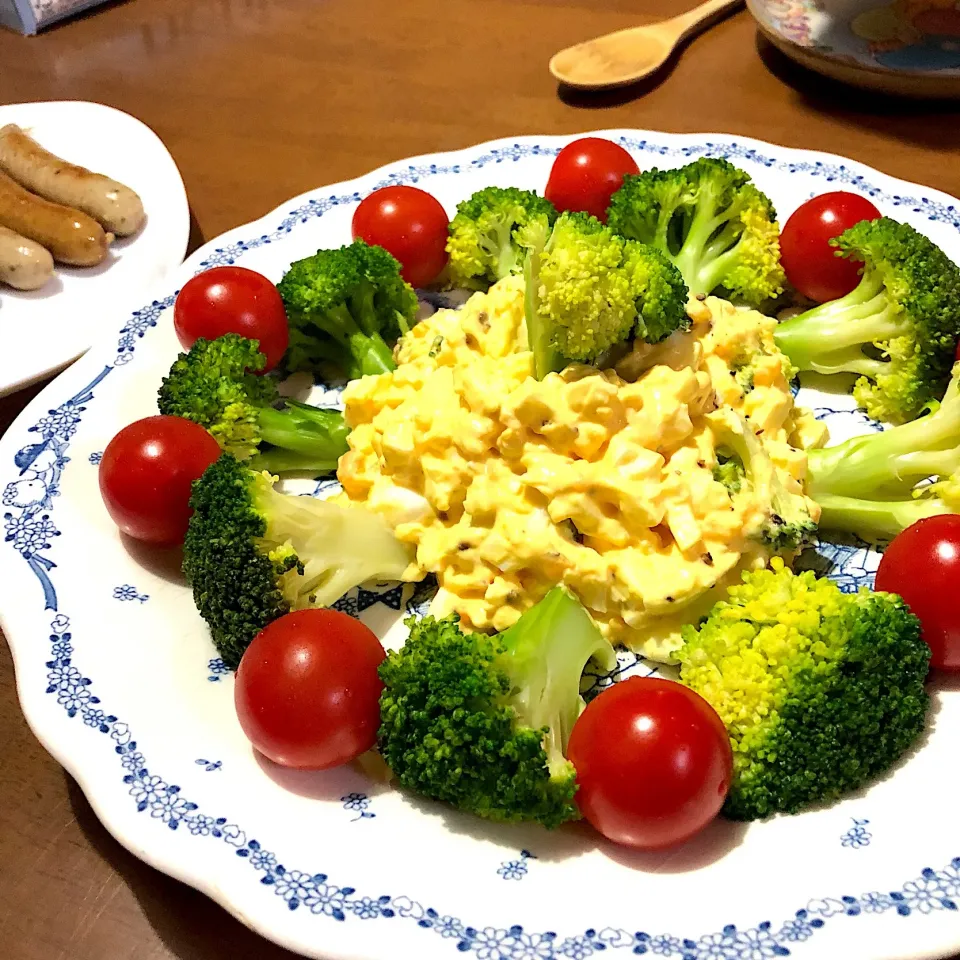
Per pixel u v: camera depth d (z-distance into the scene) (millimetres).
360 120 375
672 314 215
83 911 191
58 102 371
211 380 242
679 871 176
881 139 343
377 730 194
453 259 289
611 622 215
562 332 214
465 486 223
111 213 323
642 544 212
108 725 197
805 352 260
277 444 248
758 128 353
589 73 377
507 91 383
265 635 195
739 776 184
